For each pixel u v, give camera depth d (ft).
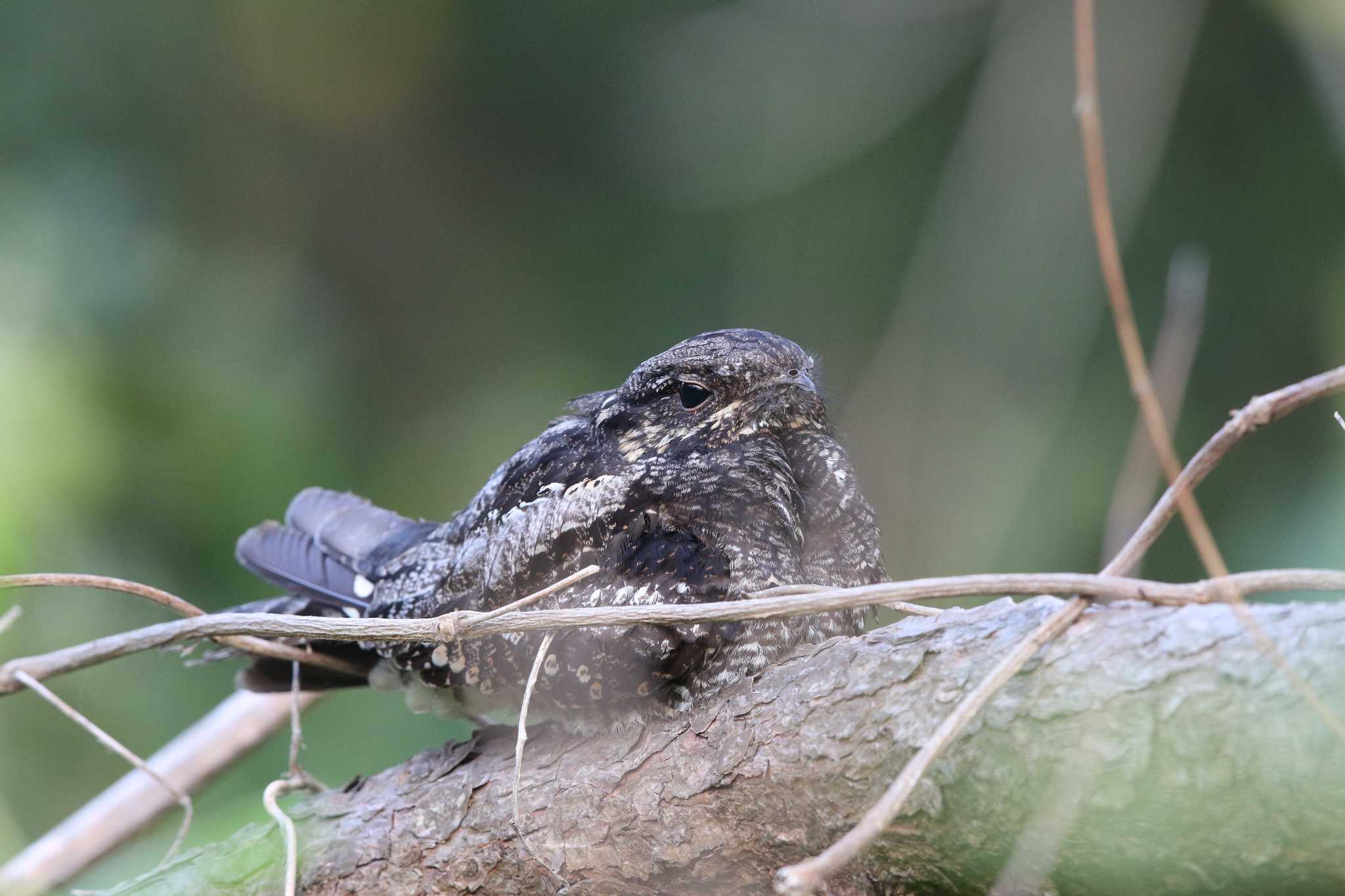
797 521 17.94
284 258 43.39
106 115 38.83
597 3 44.88
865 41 40.32
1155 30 36.42
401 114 46.70
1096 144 12.64
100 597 30.37
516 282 45.85
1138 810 11.61
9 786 29.01
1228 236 37.55
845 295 40.52
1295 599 30.50
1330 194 36.83
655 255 43.29
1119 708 11.69
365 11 43.80
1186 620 11.75
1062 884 12.36
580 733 16.65
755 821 14.34
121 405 33.09
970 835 12.69
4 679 14.28
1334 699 10.73
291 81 43.60
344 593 21.93
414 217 46.91
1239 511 34.91
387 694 32.19
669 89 42.96
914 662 13.26
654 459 18.10
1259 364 36.96
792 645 16.15
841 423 37.14
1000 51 37.40
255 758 31.22
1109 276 12.50
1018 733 12.18
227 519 33.88
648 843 15.11
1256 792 11.07
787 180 41.01
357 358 44.78
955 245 37.45
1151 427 12.25
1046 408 36.22
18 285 33.17
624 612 13.52
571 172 45.83
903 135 40.65
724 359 18.52
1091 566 35.32
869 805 13.32
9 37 37.47
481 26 45.55
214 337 37.04
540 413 42.65
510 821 16.16
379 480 43.06
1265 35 37.37
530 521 17.94
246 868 17.42
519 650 17.01
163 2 40.14
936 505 36.37
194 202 41.29
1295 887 11.37
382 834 17.02
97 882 25.91
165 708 30.86
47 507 29.32
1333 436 34.73
